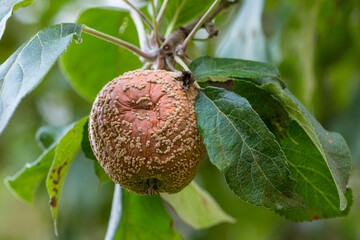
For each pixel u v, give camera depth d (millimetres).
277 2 708
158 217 538
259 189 401
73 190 748
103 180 485
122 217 536
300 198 401
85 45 566
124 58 576
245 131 406
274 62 664
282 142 450
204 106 415
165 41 459
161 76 421
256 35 640
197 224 564
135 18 499
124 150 408
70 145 469
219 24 661
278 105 437
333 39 739
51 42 398
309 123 414
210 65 440
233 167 401
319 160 451
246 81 430
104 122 411
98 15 567
